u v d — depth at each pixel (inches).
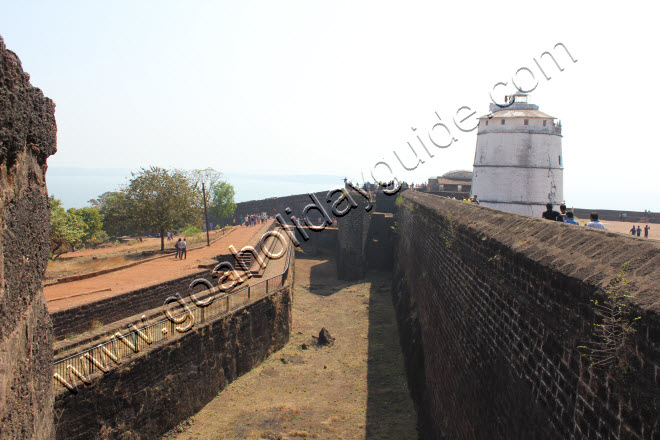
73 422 432.5
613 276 186.1
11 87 145.3
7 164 149.0
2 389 138.9
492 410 312.2
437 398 506.0
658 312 148.6
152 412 531.2
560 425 213.2
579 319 201.0
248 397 654.5
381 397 646.5
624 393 164.4
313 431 559.5
